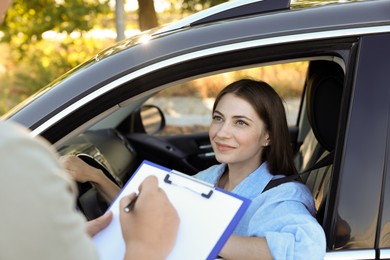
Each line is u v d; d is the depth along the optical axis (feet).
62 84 6.12
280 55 6.00
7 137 3.00
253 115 6.86
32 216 2.98
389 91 5.80
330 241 5.88
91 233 5.01
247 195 6.90
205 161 12.25
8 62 29.27
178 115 25.57
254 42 5.96
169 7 23.44
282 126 6.98
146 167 5.43
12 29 23.84
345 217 5.83
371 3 6.09
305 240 5.91
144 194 4.22
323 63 7.43
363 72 5.82
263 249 5.99
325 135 7.61
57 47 27.04
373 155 5.79
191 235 4.89
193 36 6.08
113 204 5.27
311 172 7.84
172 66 6.00
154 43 6.13
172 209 4.25
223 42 5.99
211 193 5.05
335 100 7.46
